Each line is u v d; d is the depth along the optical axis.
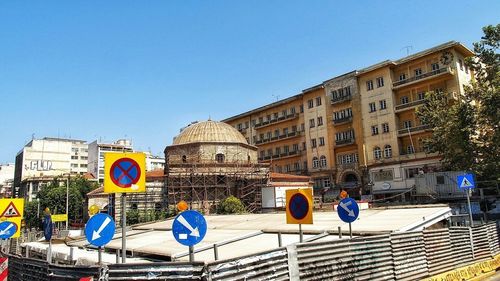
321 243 9.55
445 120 32.41
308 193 9.46
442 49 45.59
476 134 29.05
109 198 47.47
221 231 19.66
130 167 9.07
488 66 29.53
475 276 14.30
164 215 44.69
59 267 9.69
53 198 71.06
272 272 8.31
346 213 11.15
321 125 59.44
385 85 50.66
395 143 48.69
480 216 27.41
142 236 20.58
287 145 66.75
